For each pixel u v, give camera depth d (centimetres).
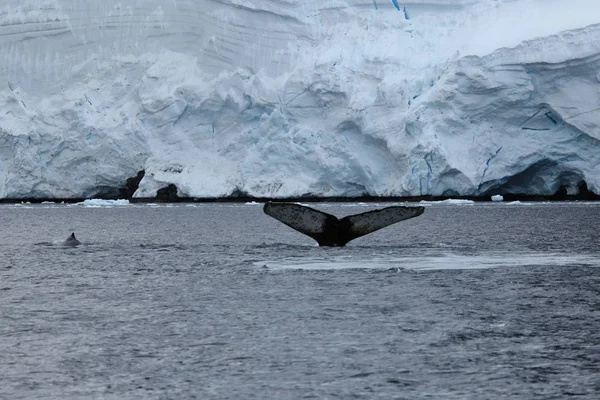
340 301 8844
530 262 12438
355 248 15012
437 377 5834
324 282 10288
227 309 8438
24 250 15588
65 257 14050
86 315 8162
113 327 7531
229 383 5722
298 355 6438
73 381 5788
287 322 7712
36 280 10856
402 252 14150
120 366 6156
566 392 5497
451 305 8562
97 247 16262
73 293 9662
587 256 13412
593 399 5359
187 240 18250
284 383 5716
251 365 6162
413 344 6769
